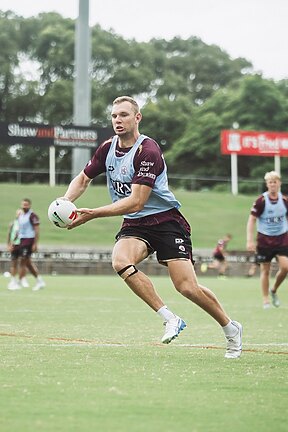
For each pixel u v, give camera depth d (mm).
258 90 88750
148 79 102750
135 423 5914
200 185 70375
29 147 90688
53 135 60375
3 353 9609
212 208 63594
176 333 9188
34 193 60688
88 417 6086
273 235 18375
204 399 6906
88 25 59656
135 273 9164
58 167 91000
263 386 7625
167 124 95812
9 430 5641
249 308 18672
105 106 96500
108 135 60875
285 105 88938
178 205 9312
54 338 11500
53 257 42875
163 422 5973
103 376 7953
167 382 7703
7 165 90812
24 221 25484
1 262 39406
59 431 5625
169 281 33531
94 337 11750
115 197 9562
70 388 7254
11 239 26016
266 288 18625
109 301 20203
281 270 18359
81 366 8594
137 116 9281
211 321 14805
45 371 8211
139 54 105875
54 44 101438
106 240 54094
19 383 7480
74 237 54094
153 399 6832
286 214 18359
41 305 18547
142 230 9242
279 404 6777
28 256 25562
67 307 18016
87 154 60906
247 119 88750
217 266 42281
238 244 56875
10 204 58219
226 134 67750
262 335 12570
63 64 99875
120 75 101312
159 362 9047
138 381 7711
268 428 5887
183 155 89562
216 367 8773
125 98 9273
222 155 88000
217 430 5770
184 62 111688
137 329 13102
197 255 47688
